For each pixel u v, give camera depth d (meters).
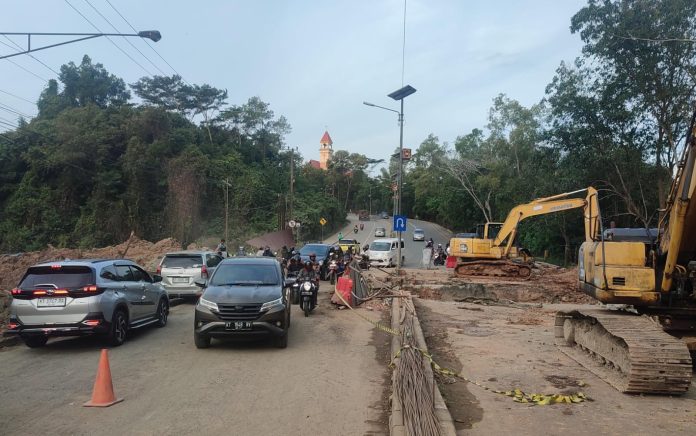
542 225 43.88
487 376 8.20
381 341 11.12
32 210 55.25
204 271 17.05
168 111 75.88
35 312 9.54
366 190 138.00
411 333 10.05
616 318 8.30
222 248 26.56
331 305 16.86
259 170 78.06
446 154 64.38
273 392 7.21
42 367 8.63
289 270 18.61
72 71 75.19
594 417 6.23
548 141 34.44
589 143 31.56
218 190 65.31
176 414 6.25
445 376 8.17
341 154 128.75
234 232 60.22
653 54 26.64
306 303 14.73
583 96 31.08
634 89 28.19
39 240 53.28
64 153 57.06
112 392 6.73
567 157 33.44
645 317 8.40
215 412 6.33
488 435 5.60
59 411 6.34
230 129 86.00
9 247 52.22
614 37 26.75
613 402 6.87
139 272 12.06
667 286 8.37
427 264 37.28
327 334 11.92
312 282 15.09
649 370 6.98
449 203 70.81
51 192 57.31
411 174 118.44
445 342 11.06
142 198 58.09
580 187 33.16
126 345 10.56
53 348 10.22
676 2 25.56
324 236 79.38
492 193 60.56
